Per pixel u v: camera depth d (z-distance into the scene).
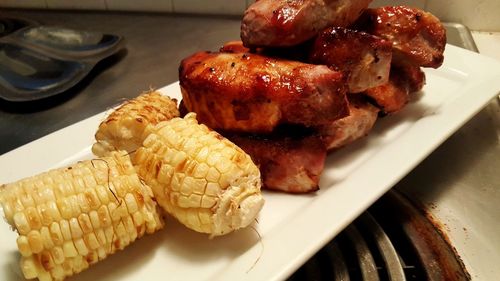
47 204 0.17
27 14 0.50
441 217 0.23
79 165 0.19
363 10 0.25
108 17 0.50
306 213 0.21
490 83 0.29
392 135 0.26
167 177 0.19
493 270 0.20
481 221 0.22
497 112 0.30
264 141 0.23
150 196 0.19
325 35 0.23
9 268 0.19
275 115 0.22
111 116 0.23
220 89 0.22
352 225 0.22
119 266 0.20
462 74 0.31
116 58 0.43
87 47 0.43
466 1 0.42
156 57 0.43
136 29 0.47
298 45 0.24
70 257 0.18
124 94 0.38
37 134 0.33
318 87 0.21
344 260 0.20
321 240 0.19
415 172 0.26
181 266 0.20
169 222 0.22
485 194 0.24
